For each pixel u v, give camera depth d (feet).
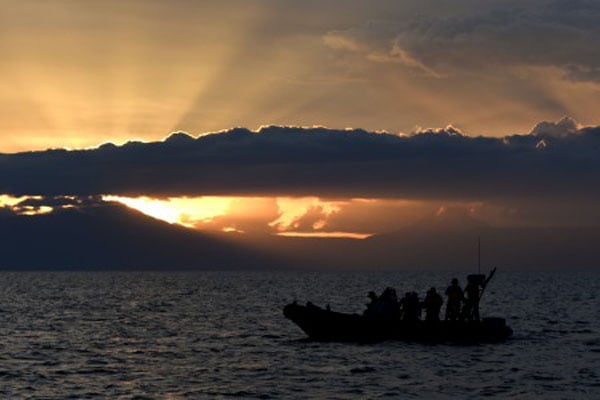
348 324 264.72
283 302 559.79
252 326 352.28
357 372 210.79
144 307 497.46
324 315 265.75
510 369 215.92
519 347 260.83
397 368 216.95
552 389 188.03
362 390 187.01
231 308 486.38
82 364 228.84
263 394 182.39
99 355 248.93
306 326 268.00
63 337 304.09
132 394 182.70
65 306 505.25
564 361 230.89
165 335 311.47
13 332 322.96
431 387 190.29
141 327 347.77
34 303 538.06
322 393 183.32
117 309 476.13
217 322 375.25
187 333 319.27
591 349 258.78
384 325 264.52
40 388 190.08
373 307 269.85
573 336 302.66
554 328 339.57
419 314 272.10
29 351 258.78
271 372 212.23
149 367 222.69
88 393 183.93
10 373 211.61
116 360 237.25
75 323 369.30
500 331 272.92
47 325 357.20
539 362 228.43
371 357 236.22
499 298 608.60
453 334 263.49
